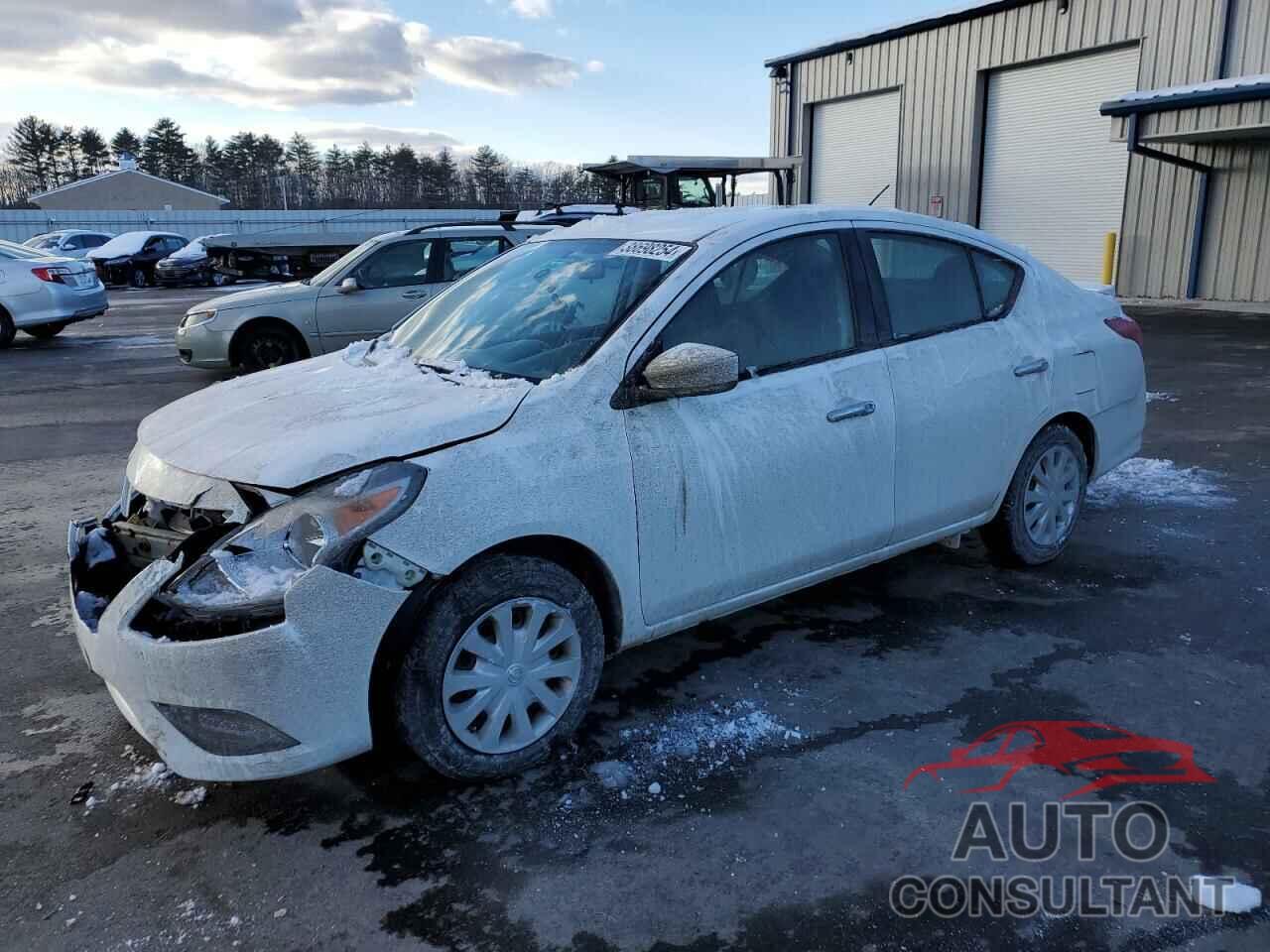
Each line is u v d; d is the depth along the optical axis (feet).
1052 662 12.14
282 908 8.05
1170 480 20.34
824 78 81.61
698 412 10.73
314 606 8.37
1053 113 64.39
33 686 12.07
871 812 9.16
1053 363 14.39
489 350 11.33
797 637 13.06
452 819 9.21
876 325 12.56
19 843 8.95
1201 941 7.50
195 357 33.94
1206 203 56.34
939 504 13.19
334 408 10.04
